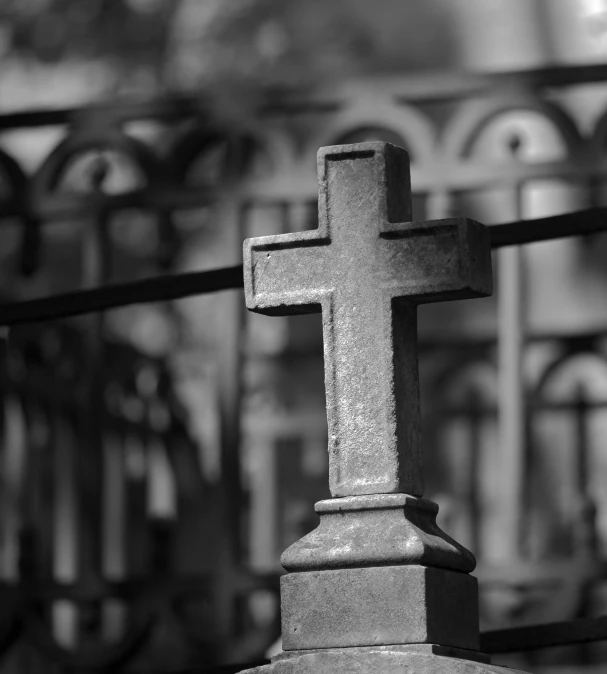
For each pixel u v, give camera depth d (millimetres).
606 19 8383
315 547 3166
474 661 3070
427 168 6348
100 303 4328
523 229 3941
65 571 6957
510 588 6199
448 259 3254
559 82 6215
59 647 6105
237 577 6145
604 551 7570
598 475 7684
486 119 6309
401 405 3273
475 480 7855
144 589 6172
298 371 8273
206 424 8328
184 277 4266
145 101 6496
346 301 3322
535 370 7559
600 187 7332
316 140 6539
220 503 6297
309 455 8195
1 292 7727
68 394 7039
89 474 6555
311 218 8352
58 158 6508
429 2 8672
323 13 8844
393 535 3117
